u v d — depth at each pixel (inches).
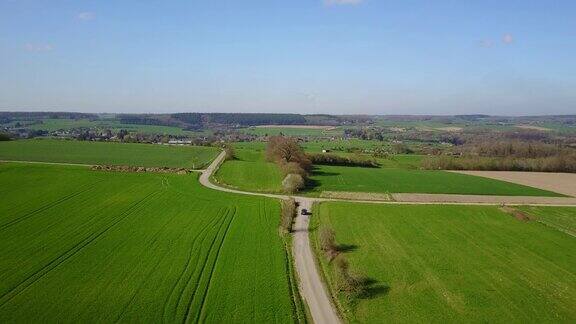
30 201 3120.1
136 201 3284.9
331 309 1760.6
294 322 1622.8
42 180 3762.3
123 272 2000.5
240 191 3870.6
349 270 2068.2
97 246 2327.8
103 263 2101.4
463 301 1841.8
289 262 2225.6
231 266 2116.1
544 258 2349.9
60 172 4101.9
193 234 2581.2
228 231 2667.3
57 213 2886.3
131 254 2226.9
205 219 2908.5
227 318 1628.9
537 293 1927.9
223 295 1808.6
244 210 3189.0
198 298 1770.4
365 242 2566.4
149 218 2878.9
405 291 1926.7
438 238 2662.4
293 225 2878.9
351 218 3075.8
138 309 1665.8
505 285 2001.7
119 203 3211.1
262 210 3201.3
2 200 3122.5
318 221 2992.1
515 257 2356.1
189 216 2967.5
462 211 3341.5
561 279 2080.5
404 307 1784.0
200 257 2214.6
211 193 3703.3
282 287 1903.3
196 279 1947.6
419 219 3083.2
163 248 2329.0
